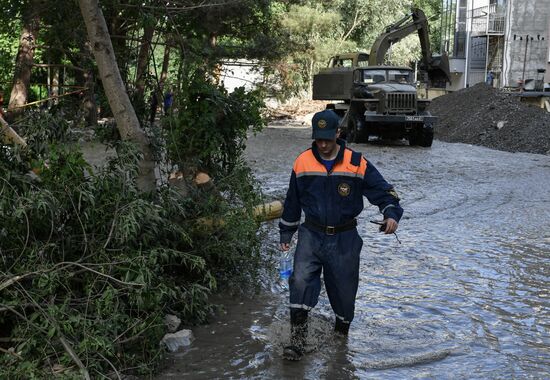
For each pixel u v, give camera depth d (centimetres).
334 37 4591
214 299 605
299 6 3616
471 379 453
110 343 418
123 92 618
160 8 785
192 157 669
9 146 512
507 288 654
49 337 416
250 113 696
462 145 2395
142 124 748
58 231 485
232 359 479
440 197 1196
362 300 611
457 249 805
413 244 827
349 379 452
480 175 1531
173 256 536
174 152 665
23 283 463
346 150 488
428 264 735
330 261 488
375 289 644
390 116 2198
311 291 484
